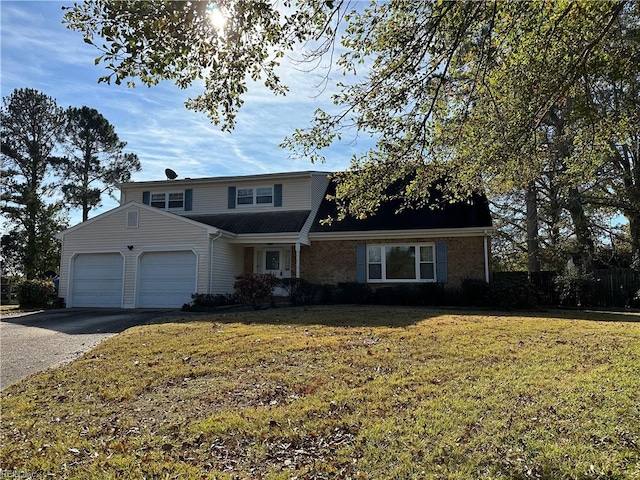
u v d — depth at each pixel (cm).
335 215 1848
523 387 540
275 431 461
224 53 409
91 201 3319
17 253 3050
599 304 1641
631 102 816
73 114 3353
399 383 584
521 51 555
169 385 630
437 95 527
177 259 1655
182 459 415
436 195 1788
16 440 474
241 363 714
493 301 1431
